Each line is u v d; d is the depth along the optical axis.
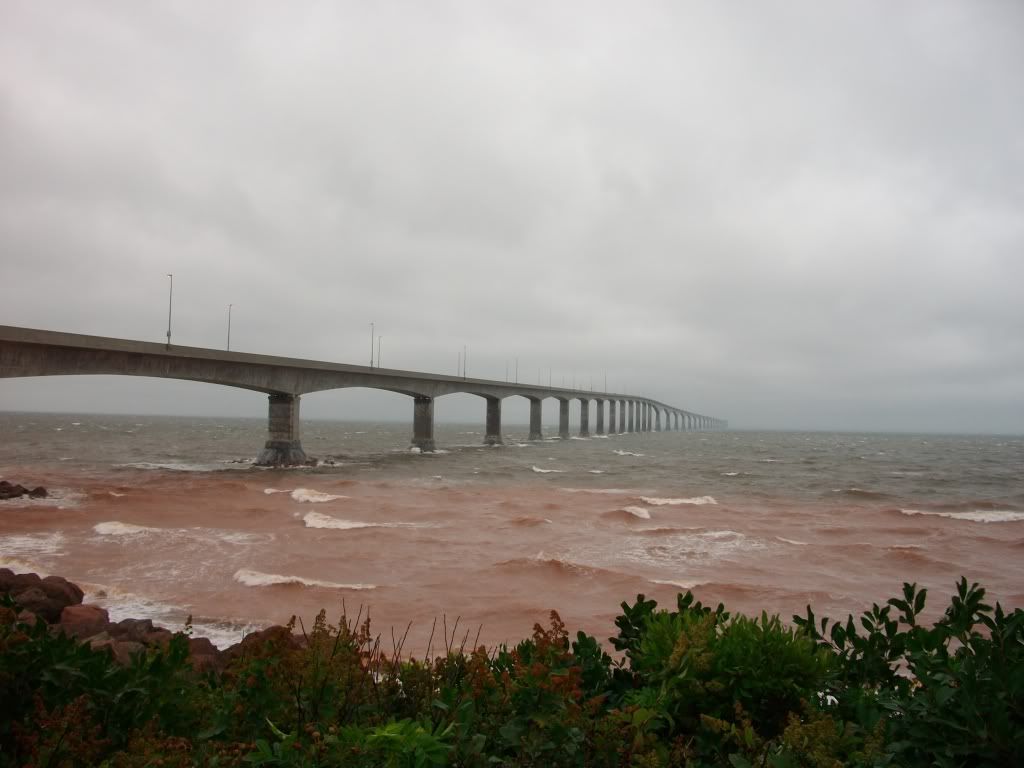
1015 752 2.61
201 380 52.34
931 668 3.27
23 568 19.98
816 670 3.66
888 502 40.44
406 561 21.78
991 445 169.75
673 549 24.62
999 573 21.41
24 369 37.88
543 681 3.17
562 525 29.27
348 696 3.52
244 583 18.56
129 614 15.66
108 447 89.06
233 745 3.02
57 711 3.06
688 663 3.57
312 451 91.50
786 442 164.88
